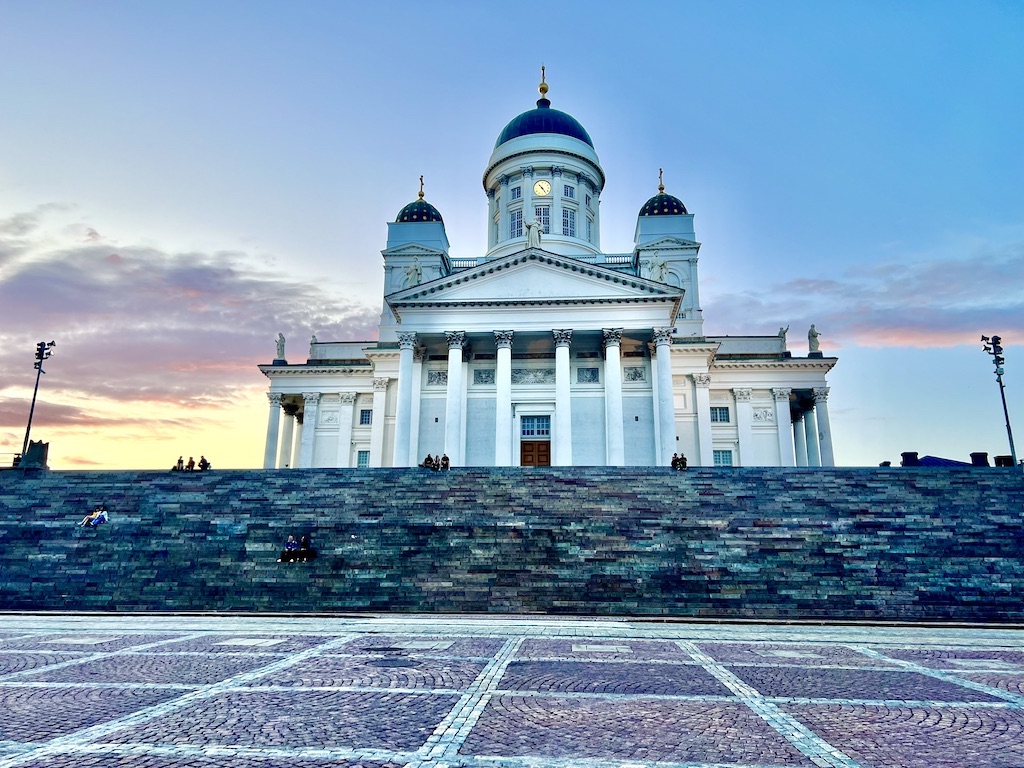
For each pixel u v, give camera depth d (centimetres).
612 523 2817
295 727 924
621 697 1127
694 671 1370
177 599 2505
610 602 2417
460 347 5053
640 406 5231
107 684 1205
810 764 788
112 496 3209
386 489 3228
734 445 6103
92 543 2806
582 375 5347
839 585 2445
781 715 1010
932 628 2134
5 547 2805
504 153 6988
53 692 1136
